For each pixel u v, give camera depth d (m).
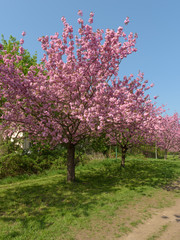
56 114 9.41
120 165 16.66
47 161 14.70
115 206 7.05
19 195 8.46
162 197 8.30
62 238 4.94
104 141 12.34
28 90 8.14
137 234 5.20
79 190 9.05
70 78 8.75
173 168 15.95
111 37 8.16
